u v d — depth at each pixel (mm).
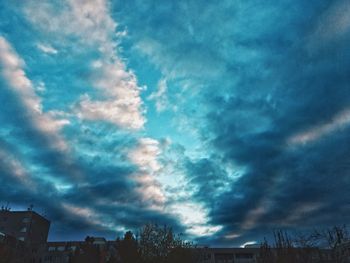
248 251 78625
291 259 32562
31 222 79750
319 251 26781
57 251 78188
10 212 80312
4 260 35125
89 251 52875
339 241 25641
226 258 77562
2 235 44062
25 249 48125
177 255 39781
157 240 40562
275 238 38562
